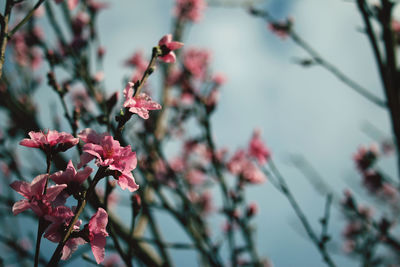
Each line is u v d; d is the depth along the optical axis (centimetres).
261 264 127
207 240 117
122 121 91
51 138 90
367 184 180
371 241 133
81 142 99
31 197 88
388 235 130
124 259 96
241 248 126
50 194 88
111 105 103
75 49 137
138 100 92
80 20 146
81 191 89
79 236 89
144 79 93
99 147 90
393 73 110
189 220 123
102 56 144
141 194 114
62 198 89
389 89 111
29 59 144
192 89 153
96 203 96
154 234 133
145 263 123
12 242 107
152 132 138
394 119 111
